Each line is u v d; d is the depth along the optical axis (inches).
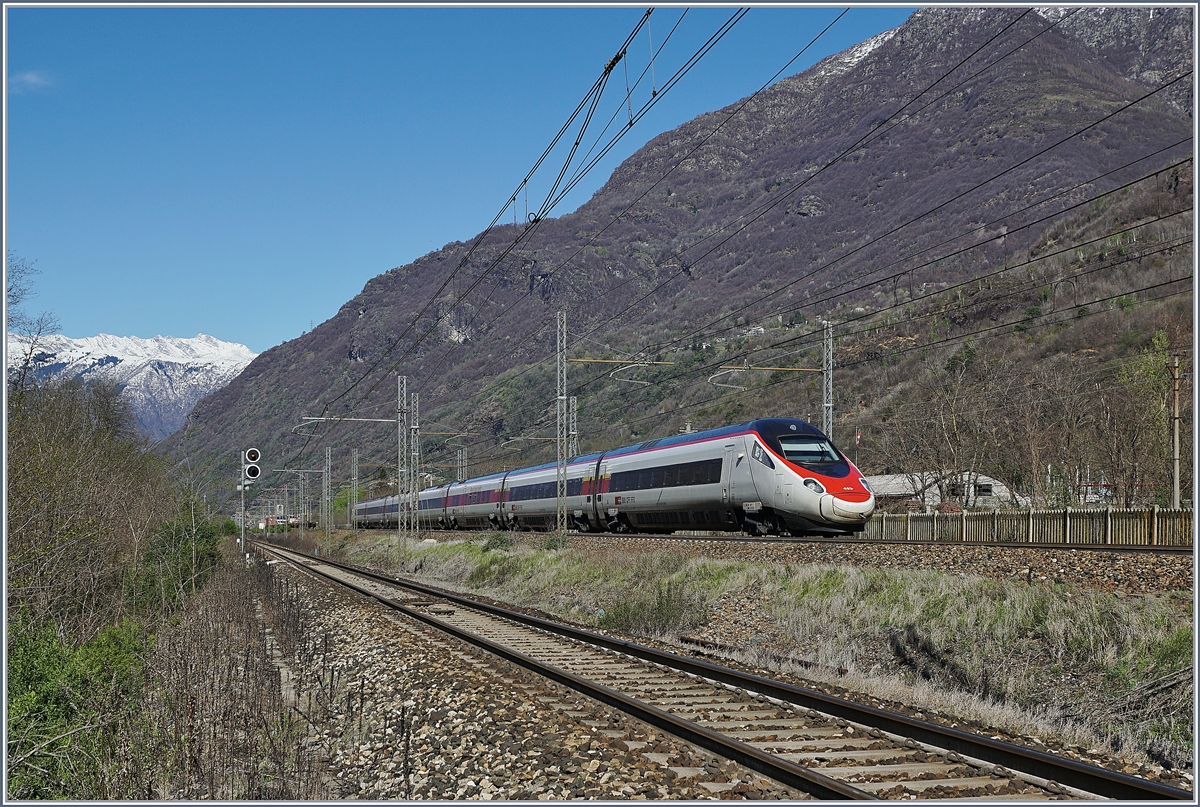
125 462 1386.6
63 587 824.3
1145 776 353.4
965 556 756.6
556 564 1173.1
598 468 1568.7
